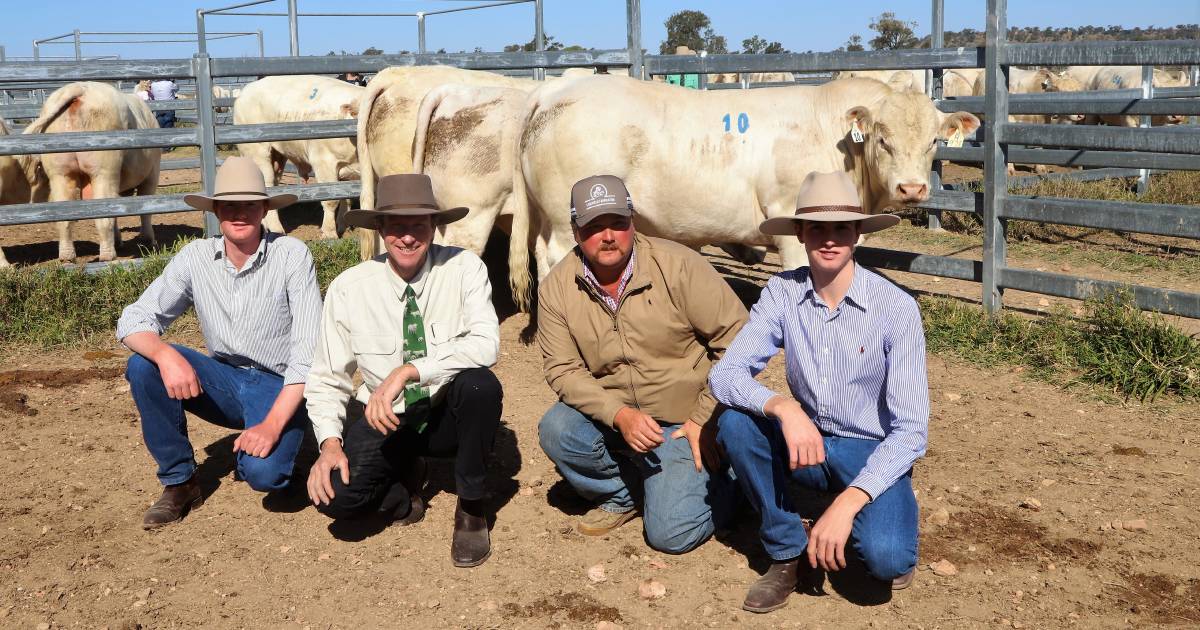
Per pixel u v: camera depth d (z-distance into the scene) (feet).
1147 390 16.60
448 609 10.50
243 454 12.21
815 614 10.31
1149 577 10.94
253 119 36.14
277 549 11.91
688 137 19.24
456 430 11.58
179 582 11.13
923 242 31.35
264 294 12.41
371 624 10.25
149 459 14.71
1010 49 19.80
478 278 11.78
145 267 24.00
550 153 18.93
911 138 18.43
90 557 11.69
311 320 12.35
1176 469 13.79
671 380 11.57
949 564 11.08
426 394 11.40
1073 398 16.74
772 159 19.35
